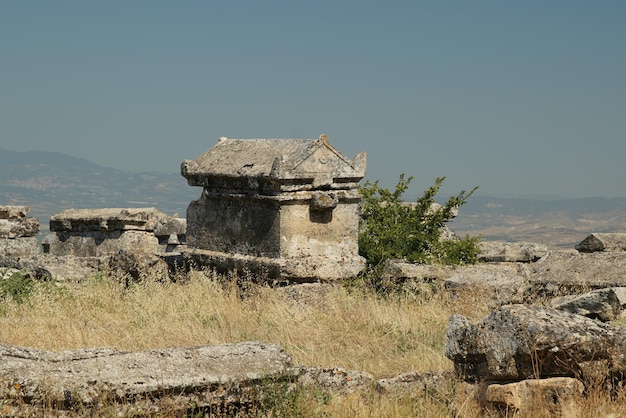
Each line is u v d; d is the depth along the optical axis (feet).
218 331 44.52
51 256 66.03
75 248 80.79
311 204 54.65
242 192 56.49
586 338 27.43
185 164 60.13
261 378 28.19
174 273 60.08
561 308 48.98
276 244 54.29
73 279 56.34
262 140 58.85
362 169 56.59
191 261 59.98
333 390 31.12
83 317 46.21
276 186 53.98
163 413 26.13
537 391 27.30
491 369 28.04
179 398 26.68
